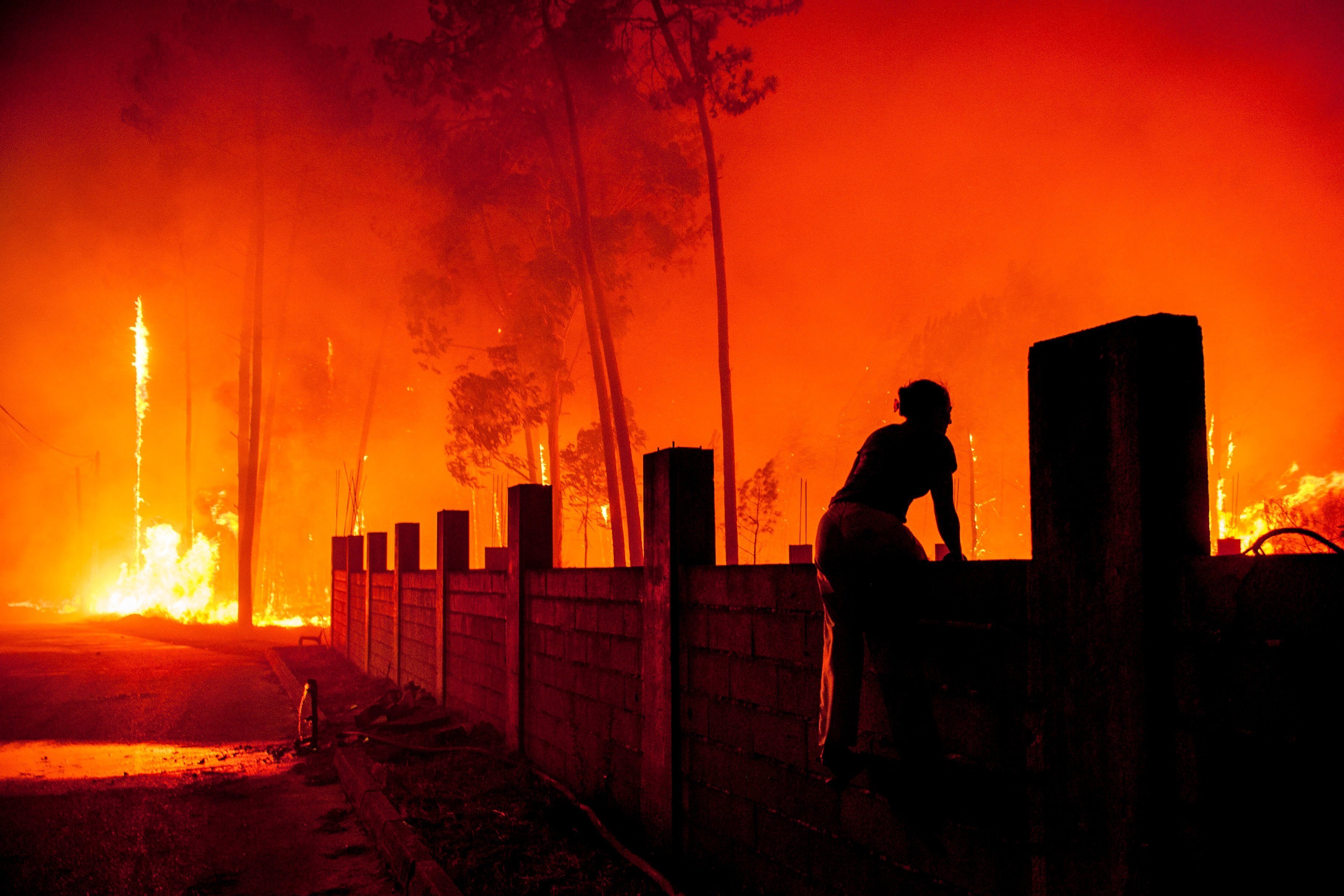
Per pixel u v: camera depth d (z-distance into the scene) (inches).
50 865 227.8
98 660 788.6
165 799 296.0
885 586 131.0
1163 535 95.0
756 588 179.9
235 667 735.1
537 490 332.5
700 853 200.7
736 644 187.5
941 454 131.3
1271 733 84.0
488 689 368.2
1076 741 102.7
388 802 258.5
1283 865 82.7
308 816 276.2
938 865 129.3
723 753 192.1
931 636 130.9
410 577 517.0
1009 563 116.6
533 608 318.3
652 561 223.5
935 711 130.0
